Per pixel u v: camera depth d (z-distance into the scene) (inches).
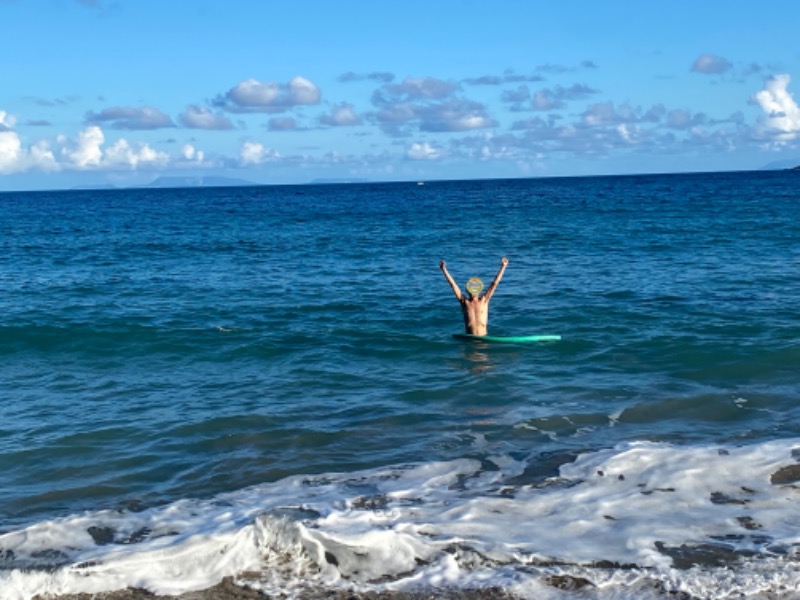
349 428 402.0
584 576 248.8
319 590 245.4
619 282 869.2
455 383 484.4
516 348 572.4
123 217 2738.7
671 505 299.4
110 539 280.1
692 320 644.7
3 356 573.0
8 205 4478.3
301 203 3868.1
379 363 540.4
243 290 878.4
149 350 585.0
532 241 1395.2
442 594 241.3
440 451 367.2
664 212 2105.1
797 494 306.7
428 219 2169.0
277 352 574.9
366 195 5054.1
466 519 288.8
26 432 402.0
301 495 315.9
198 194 7091.5
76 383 500.1
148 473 346.6
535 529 281.1
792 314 655.1
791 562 254.8
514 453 362.3
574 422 406.0
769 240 1262.3
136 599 242.5
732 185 4510.3
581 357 542.0
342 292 853.2
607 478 327.0
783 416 408.8
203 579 252.4
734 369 499.2
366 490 320.5
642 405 430.9
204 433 398.0
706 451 352.8
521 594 240.1
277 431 398.9
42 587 247.6
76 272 1067.3
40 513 307.9
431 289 866.1
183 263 1170.6
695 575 247.3
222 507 305.1
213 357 564.4
